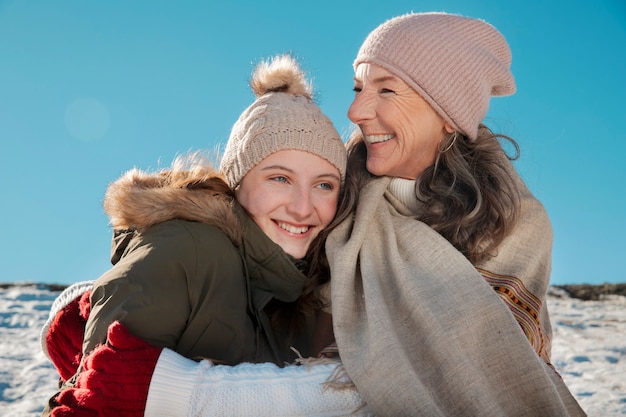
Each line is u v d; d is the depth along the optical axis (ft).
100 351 6.65
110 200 8.09
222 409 6.55
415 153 8.75
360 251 8.04
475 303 7.39
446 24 8.79
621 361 16.31
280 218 8.16
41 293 23.82
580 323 20.95
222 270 7.69
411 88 8.57
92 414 6.45
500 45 9.27
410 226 8.23
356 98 8.89
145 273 7.18
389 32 8.67
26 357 16.22
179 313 7.27
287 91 8.79
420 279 7.69
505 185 8.65
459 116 8.58
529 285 8.41
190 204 7.86
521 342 7.25
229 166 8.52
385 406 6.84
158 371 6.60
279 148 8.09
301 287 8.36
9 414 12.06
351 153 9.36
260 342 8.16
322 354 7.55
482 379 7.06
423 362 7.26
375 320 7.24
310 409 6.73
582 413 7.59
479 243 8.28
